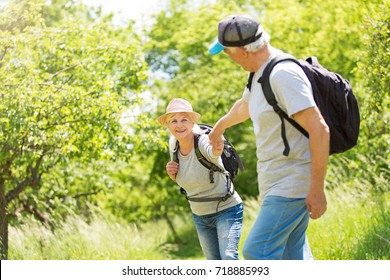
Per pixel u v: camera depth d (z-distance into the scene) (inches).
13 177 611.8
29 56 575.5
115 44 631.2
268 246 247.8
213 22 1121.4
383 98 521.3
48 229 649.0
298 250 267.7
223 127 297.1
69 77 604.1
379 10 487.2
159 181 1185.4
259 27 246.5
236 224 319.3
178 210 1239.5
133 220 1202.0
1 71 495.8
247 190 1223.5
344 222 496.4
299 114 233.9
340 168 717.9
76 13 1029.8
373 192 562.3
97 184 810.2
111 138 579.8
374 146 666.2
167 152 1160.8
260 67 246.8
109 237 621.9
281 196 243.9
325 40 880.3
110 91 622.2
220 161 314.7
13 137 496.7
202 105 1120.2
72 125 554.3
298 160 243.3
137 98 640.4
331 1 872.3
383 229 447.5
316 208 232.5
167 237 1192.2
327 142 232.4
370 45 491.2
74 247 597.0
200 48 1147.9
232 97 1092.5
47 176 732.7
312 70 247.1
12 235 604.4
